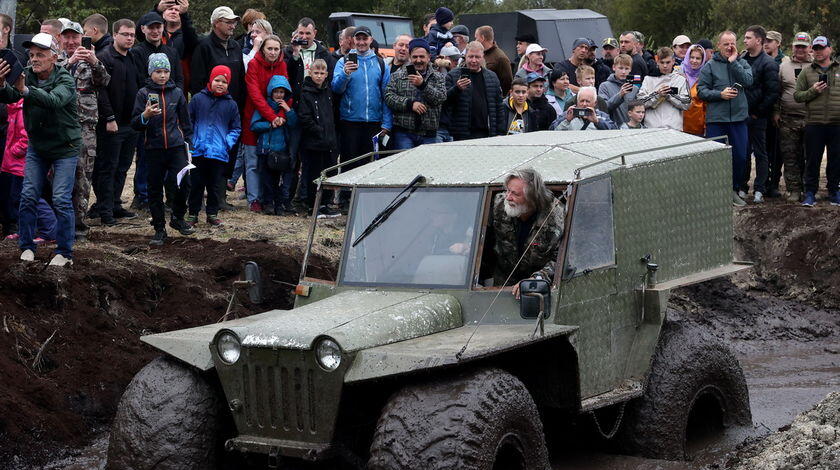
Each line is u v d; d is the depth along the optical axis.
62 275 10.08
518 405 6.30
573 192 7.08
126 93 13.08
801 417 8.38
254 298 7.61
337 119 14.76
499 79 15.95
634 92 15.24
